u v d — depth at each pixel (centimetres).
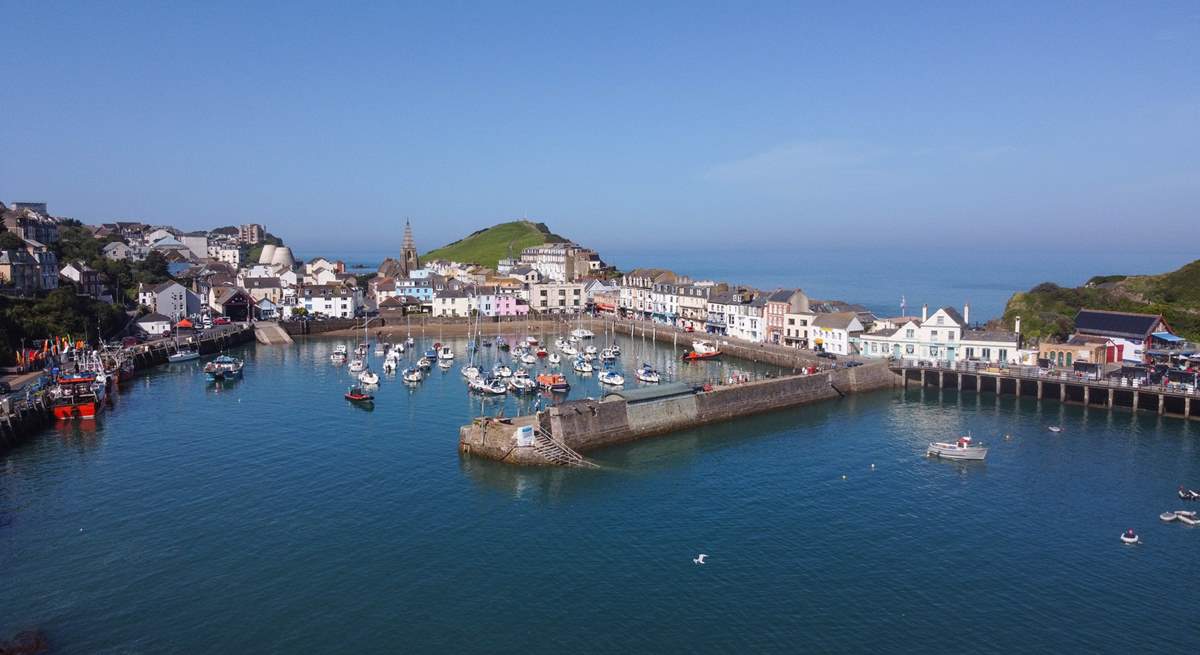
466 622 5075
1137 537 6369
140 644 4803
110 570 5759
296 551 6109
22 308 14562
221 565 5859
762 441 9494
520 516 6869
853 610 5231
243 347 17688
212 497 7269
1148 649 4803
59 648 4750
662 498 7362
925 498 7331
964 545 6269
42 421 9888
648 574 5747
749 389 10994
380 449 8888
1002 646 4819
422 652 4734
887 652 4744
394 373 14150
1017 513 6938
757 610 5222
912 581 5650
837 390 12175
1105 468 8200
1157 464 8325
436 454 8712
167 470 8056
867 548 6206
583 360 14888
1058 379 11575
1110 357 12756
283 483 7675
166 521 6681
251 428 9862
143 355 14638
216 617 5119
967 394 12325
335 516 6825
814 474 8094
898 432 9881
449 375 14075
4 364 12712
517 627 5012
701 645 4806
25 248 18362
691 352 16500
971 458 8494
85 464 8250
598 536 6438
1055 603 5353
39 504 7050
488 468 8212
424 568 5831
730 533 6500
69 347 14012
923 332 13600
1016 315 15788
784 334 16288
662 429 9869
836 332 14900
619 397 9812
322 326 19938
